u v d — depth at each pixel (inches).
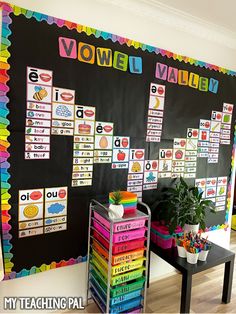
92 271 71.9
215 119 97.3
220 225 105.9
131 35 74.5
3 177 59.0
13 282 63.8
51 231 66.8
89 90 68.3
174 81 84.3
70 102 65.8
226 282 76.3
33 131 61.6
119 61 72.4
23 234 62.9
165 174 86.4
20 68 58.6
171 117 85.1
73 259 71.2
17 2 57.4
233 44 98.6
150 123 80.6
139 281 66.8
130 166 78.2
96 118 70.3
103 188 73.8
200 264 68.2
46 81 62.1
